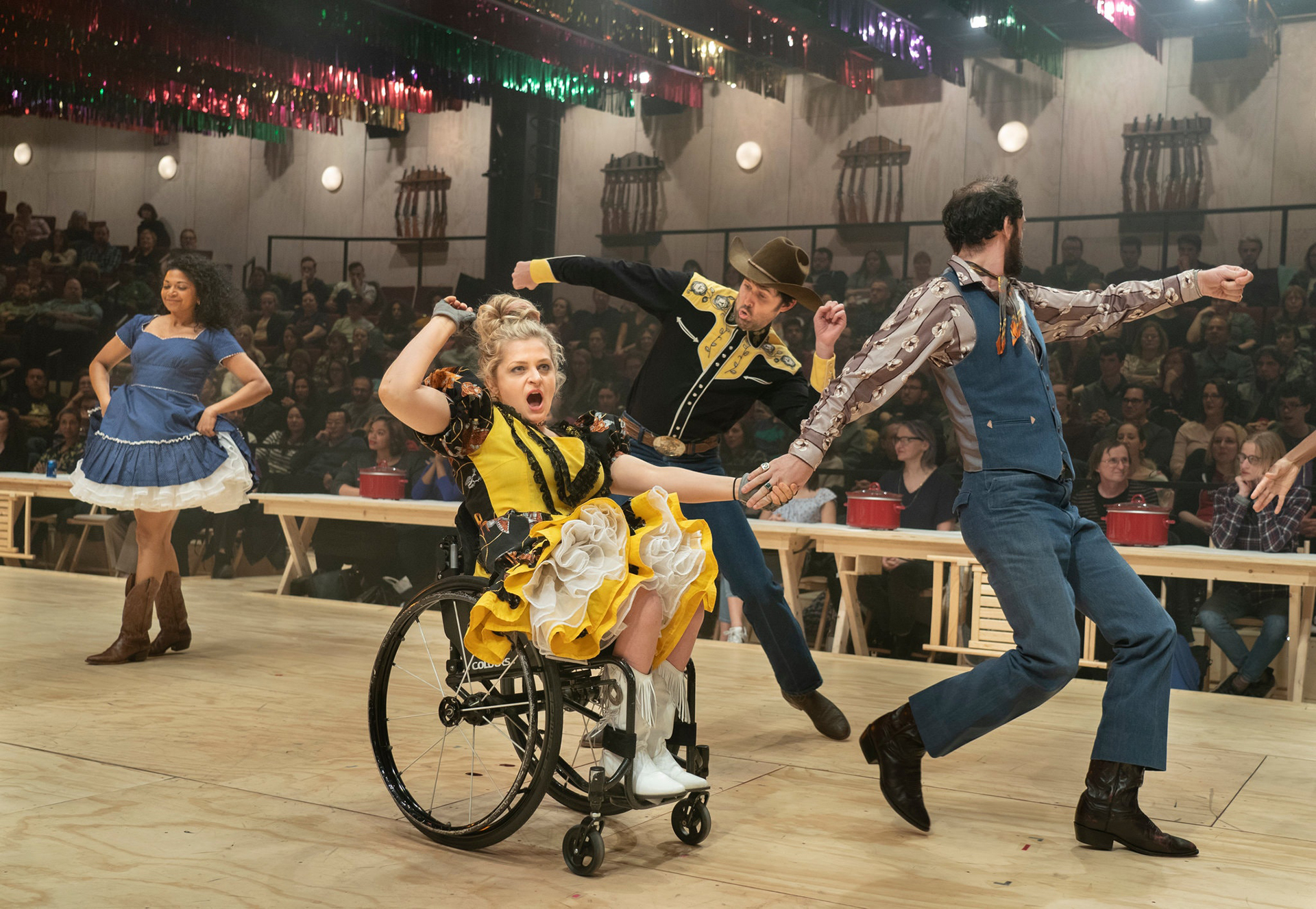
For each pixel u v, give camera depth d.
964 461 2.29
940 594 4.86
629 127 11.78
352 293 12.00
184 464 3.99
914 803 2.35
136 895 1.87
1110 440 6.20
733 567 3.11
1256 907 1.96
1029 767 2.96
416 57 8.73
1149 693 2.21
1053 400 2.29
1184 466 7.42
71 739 2.96
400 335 11.35
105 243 13.34
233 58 9.13
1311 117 8.97
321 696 3.60
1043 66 9.39
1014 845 2.28
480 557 2.15
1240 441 7.16
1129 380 8.20
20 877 1.95
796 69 9.70
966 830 2.38
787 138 11.12
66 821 2.27
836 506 7.61
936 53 9.66
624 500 3.26
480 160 12.50
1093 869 2.15
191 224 13.87
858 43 9.30
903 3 8.75
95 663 4.07
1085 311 2.37
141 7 8.14
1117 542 4.73
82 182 14.39
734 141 11.32
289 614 5.66
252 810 2.37
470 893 1.92
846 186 10.87
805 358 9.67
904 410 8.23
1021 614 2.16
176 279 4.05
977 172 10.31
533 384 2.20
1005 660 2.21
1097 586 2.27
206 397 10.02
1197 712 3.84
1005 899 1.97
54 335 12.03
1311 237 8.95
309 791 2.52
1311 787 2.82
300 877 1.98
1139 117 9.63
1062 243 9.59
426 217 12.68
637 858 2.14
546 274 3.13
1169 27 9.41
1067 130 9.91
